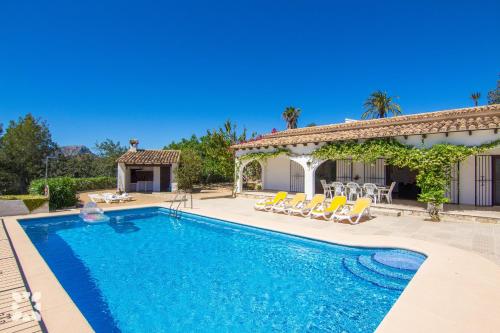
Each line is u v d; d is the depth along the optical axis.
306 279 6.73
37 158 35.25
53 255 8.73
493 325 3.97
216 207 15.72
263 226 10.63
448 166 11.44
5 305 4.67
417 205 13.52
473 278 5.57
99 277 7.02
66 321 4.16
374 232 9.61
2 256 7.29
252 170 29.00
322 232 9.59
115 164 39.41
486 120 11.80
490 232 9.39
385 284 6.37
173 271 7.36
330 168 18.78
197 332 4.68
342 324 4.85
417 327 3.92
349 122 22.14
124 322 5.02
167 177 26.81
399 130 13.03
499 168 13.48
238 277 6.93
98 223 13.20
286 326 4.81
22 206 13.52
